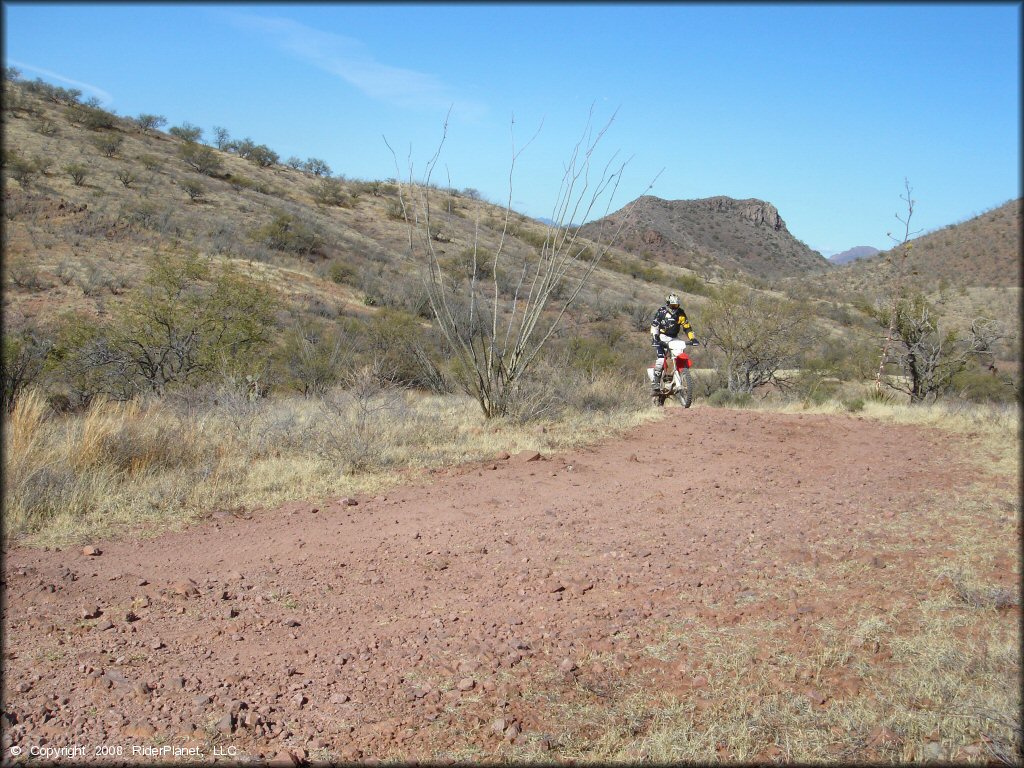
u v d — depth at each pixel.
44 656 3.81
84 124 66.06
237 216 52.88
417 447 8.90
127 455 7.56
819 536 5.75
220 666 3.75
